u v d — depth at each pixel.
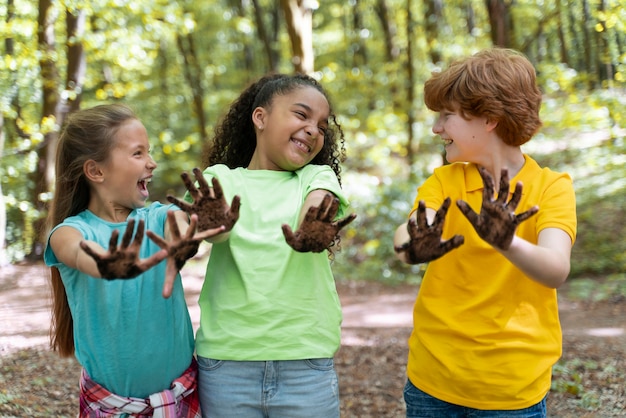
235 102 2.55
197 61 16.42
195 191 1.82
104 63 10.59
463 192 2.15
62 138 2.17
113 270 1.62
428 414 2.17
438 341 2.13
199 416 2.19
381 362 5.42
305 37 10.36
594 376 4.46
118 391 2.11
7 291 7.75
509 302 2.05
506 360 2.04
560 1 8.84
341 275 9.98
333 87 15.34
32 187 9.34
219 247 2.21
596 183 10.56
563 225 1.94
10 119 9.26
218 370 2.11
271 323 2.08
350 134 14.02
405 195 11.31
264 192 2.23
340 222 1.76
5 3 8.04
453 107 2.08
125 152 2.11
